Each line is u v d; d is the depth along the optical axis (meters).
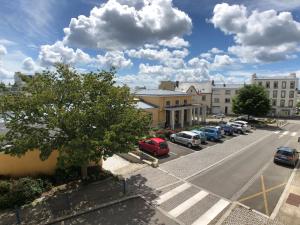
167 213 12.73
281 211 13.16
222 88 68.62
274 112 67.62
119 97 15.09
